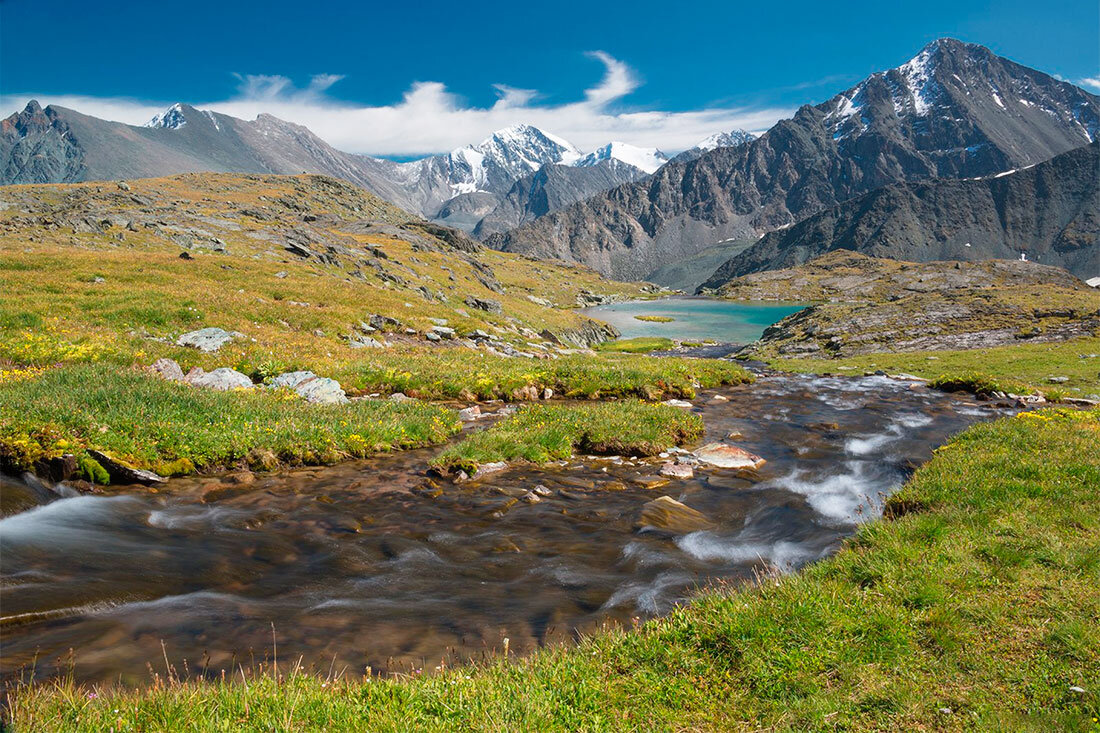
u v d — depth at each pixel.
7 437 12.57
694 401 29.92
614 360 42.56
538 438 18.08
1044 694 5.26
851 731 4.96
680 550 10.53
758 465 17.08
